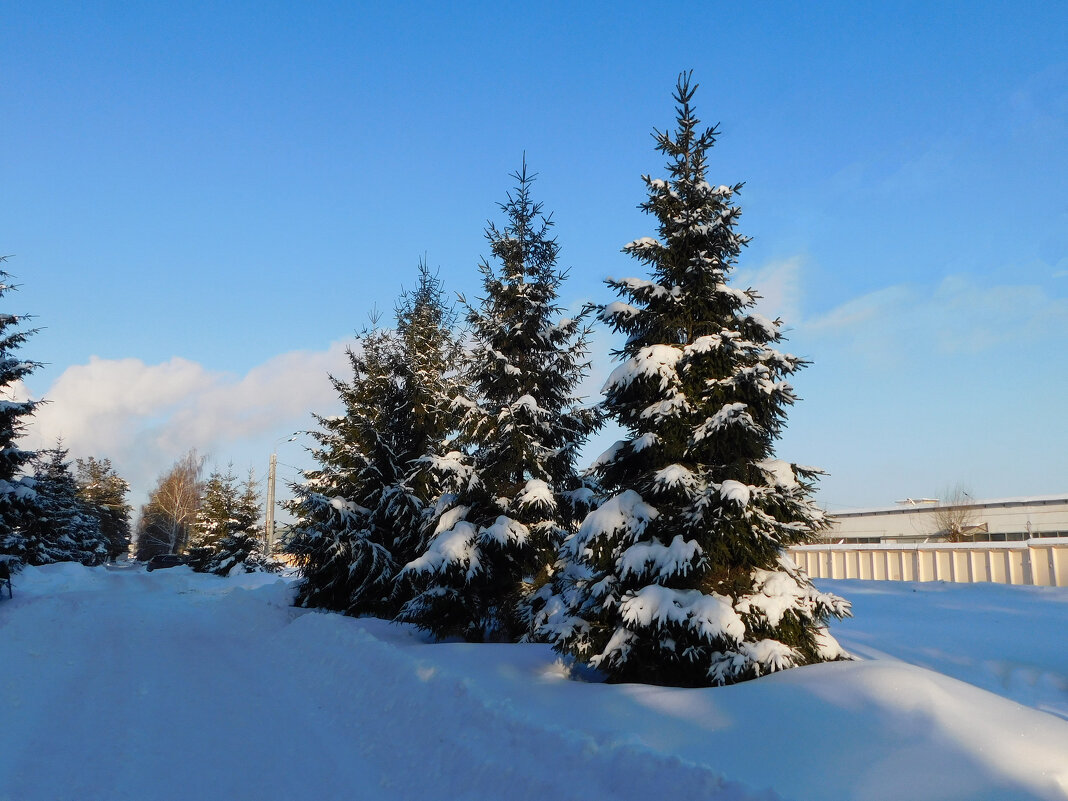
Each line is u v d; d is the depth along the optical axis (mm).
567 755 5785
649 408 8555
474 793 5930
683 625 7484
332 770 6934
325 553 18766
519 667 9211
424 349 19031
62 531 46438
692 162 9258
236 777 6750
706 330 8953
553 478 13523
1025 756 4875
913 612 14758
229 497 46375
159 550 81438
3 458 23469
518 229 14102
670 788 4898
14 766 6902
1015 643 11133
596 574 8664
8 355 23625
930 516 33594
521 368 13578
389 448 18547
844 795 4613
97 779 6637
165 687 10680
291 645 13914
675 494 8320
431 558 12445
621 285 9086
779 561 8172
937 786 4578
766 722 5801
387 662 10086
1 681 10695
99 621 18719
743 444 8250
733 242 9016
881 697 5816
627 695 7016
